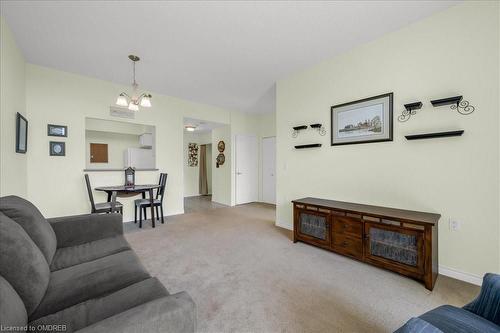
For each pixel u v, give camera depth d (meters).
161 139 4.43
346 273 2.11
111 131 5.44
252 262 2.35
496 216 1.82
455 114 1.99
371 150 2.55
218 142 6.23
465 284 1.90
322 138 3.04
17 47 2.59
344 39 2.51
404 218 1.94
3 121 2.14
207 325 1.43
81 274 1.28
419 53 2.19
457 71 1.98
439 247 2.08
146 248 2.74
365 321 1.47
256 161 6.37
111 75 3.51
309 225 2.75
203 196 7.55
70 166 3.44
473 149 1.91
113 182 3.89
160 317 0.74
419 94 2.19
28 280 0.98
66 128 3.39
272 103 5.11
